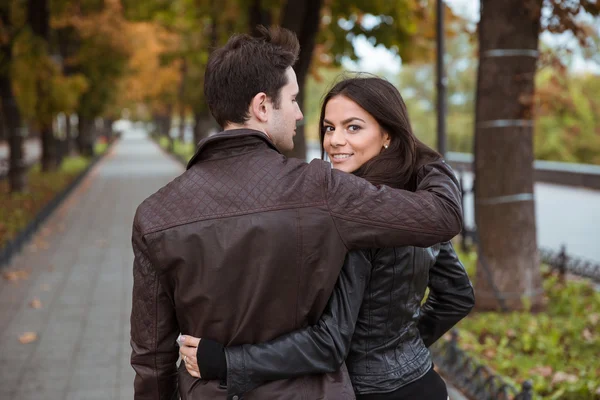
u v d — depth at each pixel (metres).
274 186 1.58
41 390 4.43
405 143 1.81
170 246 1.56
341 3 10.23
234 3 12.37
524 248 6.29
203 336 1.59
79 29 19.98
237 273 1.55
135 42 24.48
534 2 5.77
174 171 25.69
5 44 13.62
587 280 7.82
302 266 1.56
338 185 1.59
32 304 6.57
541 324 5.73
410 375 1.76
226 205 1.57
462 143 44.50
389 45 11.02
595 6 5.49
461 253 8.62
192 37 19.58
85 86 15.20
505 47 6.14
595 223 13.43
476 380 3.99
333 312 1.61
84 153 29.75
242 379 1.55
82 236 10.83
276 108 1.69
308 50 8.45
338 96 1.83
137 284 1.63
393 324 1.74
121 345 5.38
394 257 1.68
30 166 22.31
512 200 6.25
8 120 14.72
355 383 1.72
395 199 1.58
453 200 1.64
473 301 2.00
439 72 7.12
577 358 5.03
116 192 17.84
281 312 1.57
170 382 1.72
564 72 6.18
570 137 30.62
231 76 1.66
